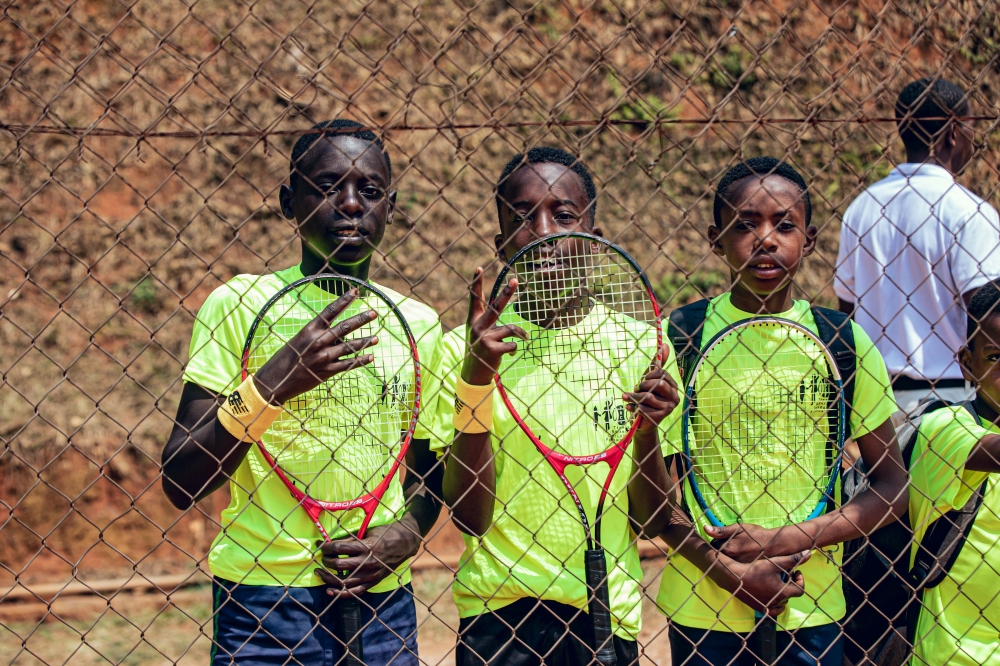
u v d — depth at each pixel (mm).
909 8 5457
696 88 6410
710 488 2646
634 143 2260
